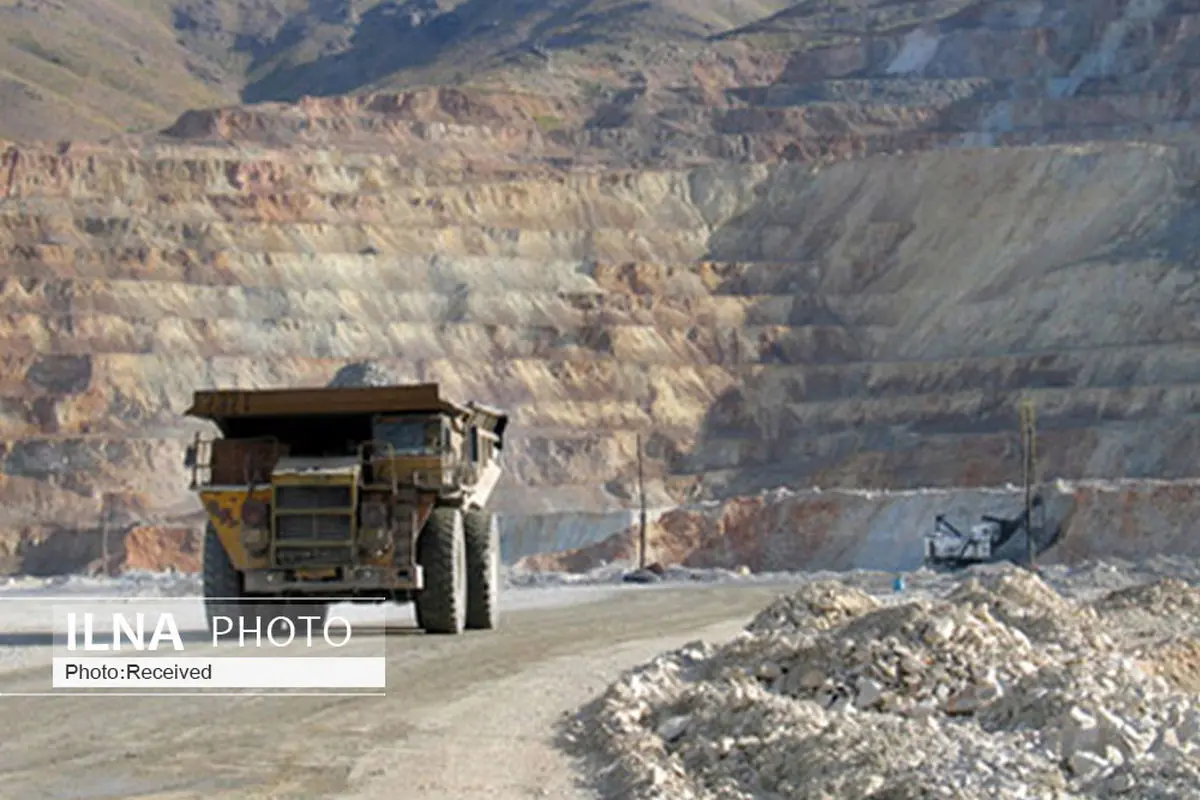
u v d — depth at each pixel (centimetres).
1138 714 1728
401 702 2192
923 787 1355
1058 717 1669
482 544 3403
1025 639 2156
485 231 19962
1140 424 14712
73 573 12962
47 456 15475
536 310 18662
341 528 3125
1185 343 16475
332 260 18938
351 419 3209
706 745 1673
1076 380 16575
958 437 15238
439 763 1698
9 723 1956
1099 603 3694
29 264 18150
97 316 17412
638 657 2848
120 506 14925
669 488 16075
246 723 1966
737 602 4872
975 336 17950
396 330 18012
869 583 6856
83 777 1594
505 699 2239
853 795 1390
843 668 2044
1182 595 3612
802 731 1627
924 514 11300
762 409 17488
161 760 1694
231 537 3119
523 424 17025
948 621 2094
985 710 1833
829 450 16775
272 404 3177
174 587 5978
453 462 3209
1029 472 9281
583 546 13138
